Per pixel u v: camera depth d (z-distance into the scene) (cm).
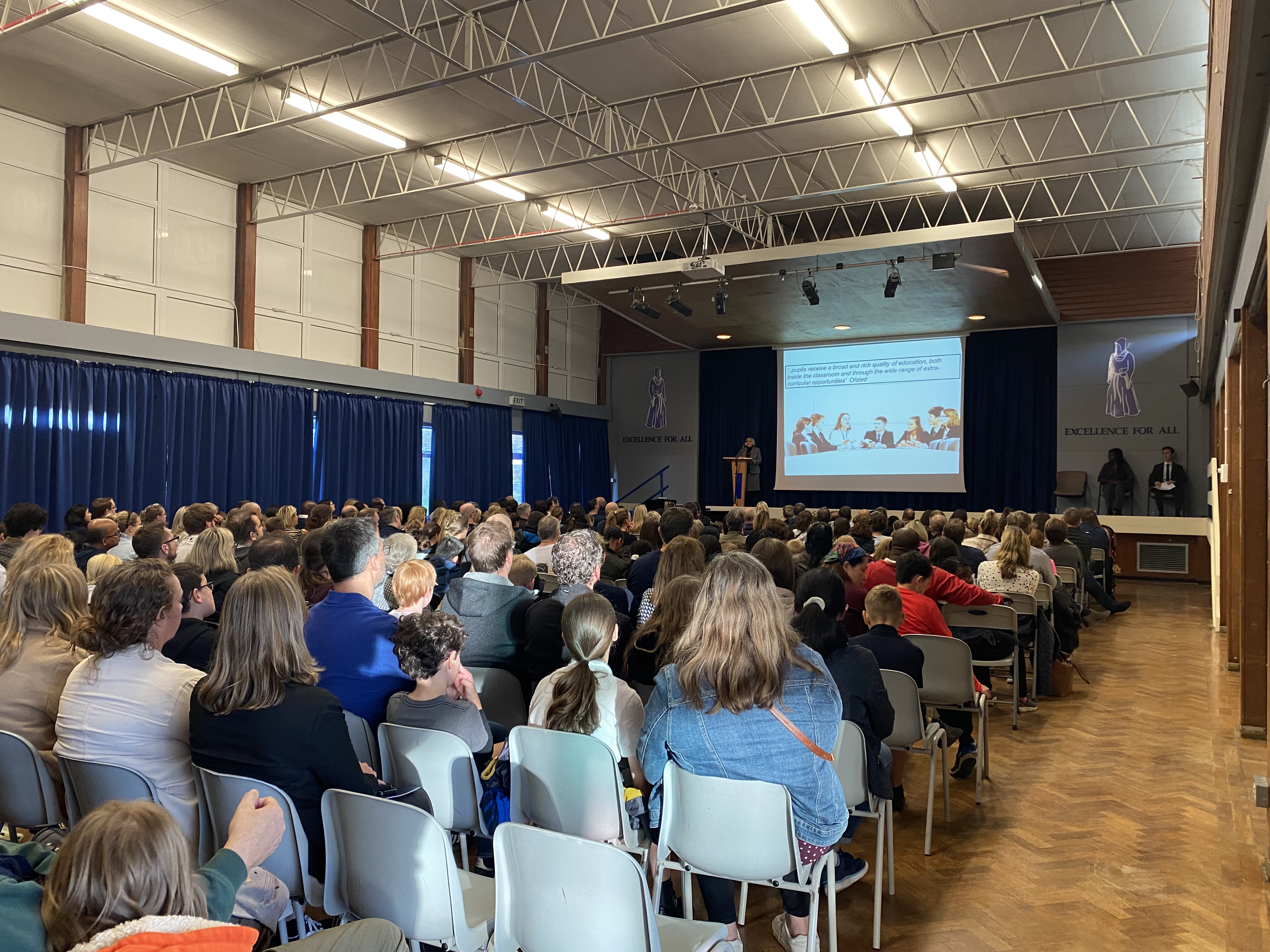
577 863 168
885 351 1653
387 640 276
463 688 259
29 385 948
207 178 1177
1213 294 575
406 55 858
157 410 1079
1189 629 877
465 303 1611
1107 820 370
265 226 1259
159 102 948
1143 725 522
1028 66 884
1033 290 1230
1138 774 430
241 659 205
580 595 256
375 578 294
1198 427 1414
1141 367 1458
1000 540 715
